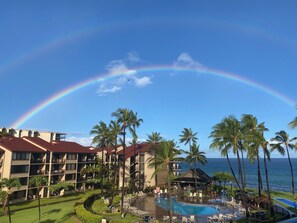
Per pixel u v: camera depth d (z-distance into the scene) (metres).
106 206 57.88
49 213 51.53
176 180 85.00
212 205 58.78
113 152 93.00
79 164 85.50
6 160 61.97
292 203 61.06
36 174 69.94
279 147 68.50
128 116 62.19
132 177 88.94
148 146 91.69
